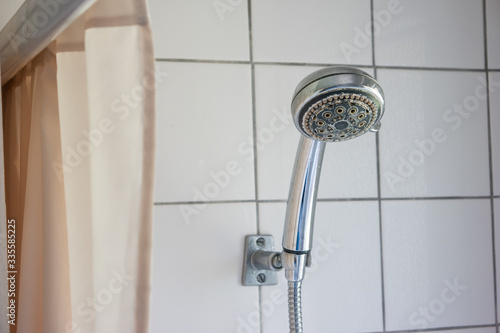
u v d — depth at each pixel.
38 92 0.57
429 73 0.92
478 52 0.94
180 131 0.84
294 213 0.69
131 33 0.43
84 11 0.44
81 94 0.50
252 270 0.84
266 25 0.87
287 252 0.70
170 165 0.83
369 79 0.52
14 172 0.66
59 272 0.54
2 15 0.79
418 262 0.90
